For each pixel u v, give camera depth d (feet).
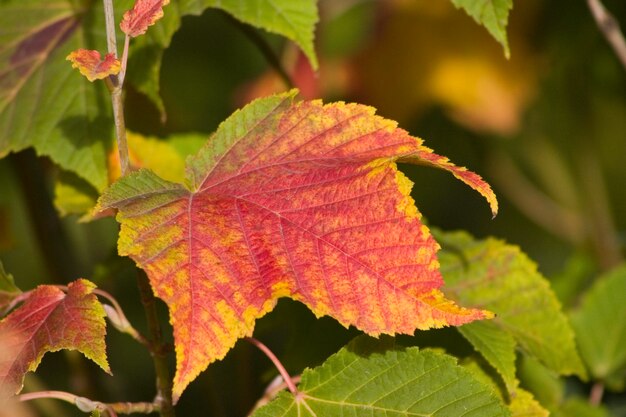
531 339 2.31
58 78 2.33
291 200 2.08
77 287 2.10
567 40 3.12
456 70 3.14
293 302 2.36
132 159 2.42
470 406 2.09
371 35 3.20
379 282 2.04
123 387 3.18
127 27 2.08
